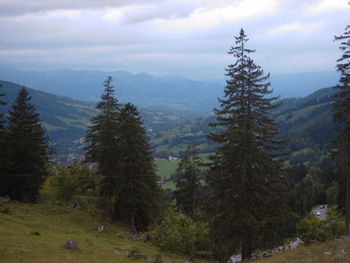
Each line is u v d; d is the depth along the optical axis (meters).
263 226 23.73
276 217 24.58
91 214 41.06
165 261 24.19
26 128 41.41
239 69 24.67
